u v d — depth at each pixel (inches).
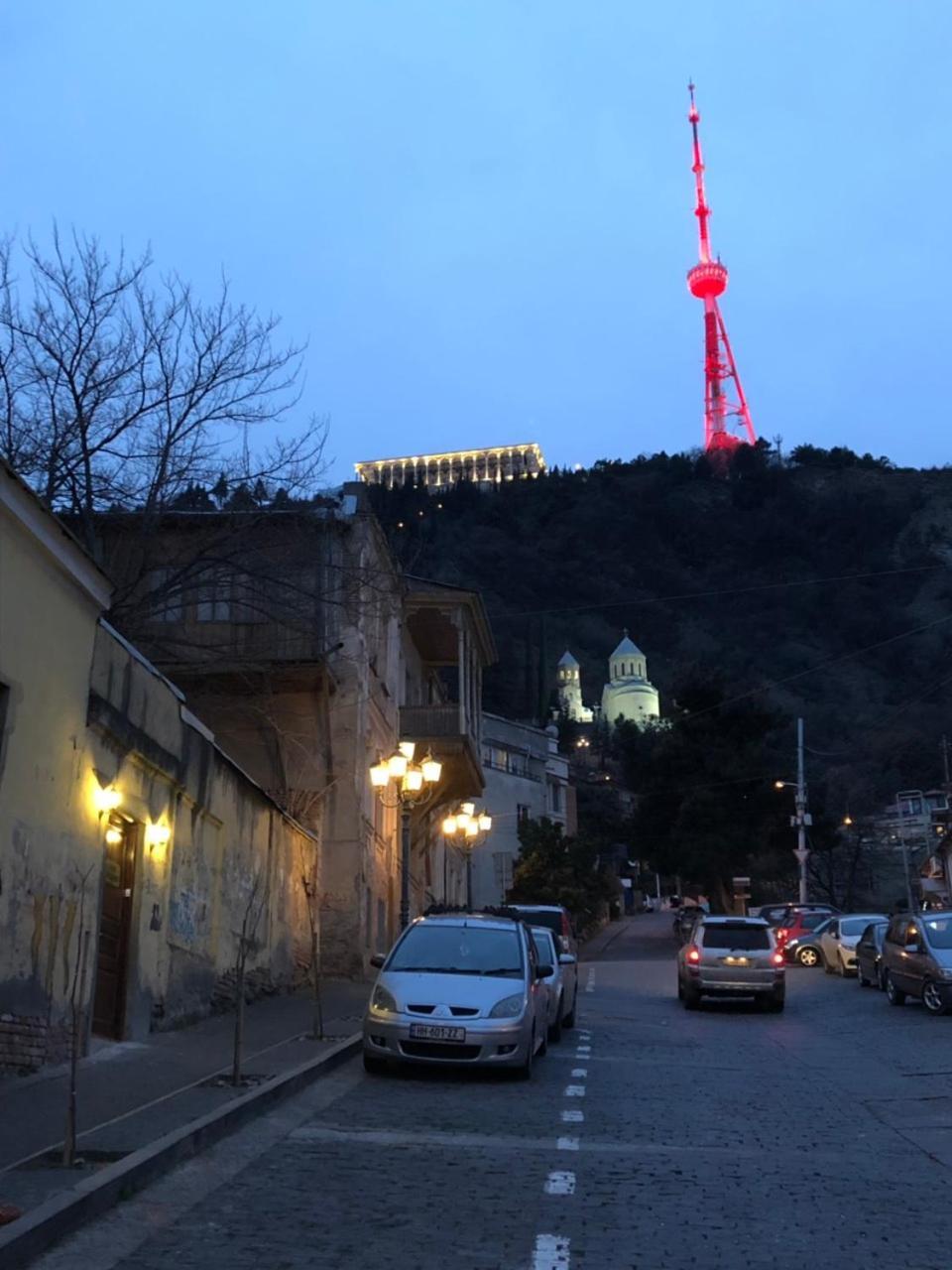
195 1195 266.8
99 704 448.5
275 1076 412.5
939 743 3176.7
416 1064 488.1
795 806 2103.8
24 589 394.6
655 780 2169.0
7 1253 201.6
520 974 506.3
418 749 1155.3
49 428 714.8
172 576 785.6
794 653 6107.3
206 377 748.6
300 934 846.5
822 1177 303.0
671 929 2439.7
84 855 443.8
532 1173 299.7
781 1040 665.6
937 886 2333.9
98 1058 439.5
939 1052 581.3
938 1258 229.6
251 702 898.1
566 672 6082.7
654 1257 226.8
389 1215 253.6
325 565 842.8
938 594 6451.8
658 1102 423.8
